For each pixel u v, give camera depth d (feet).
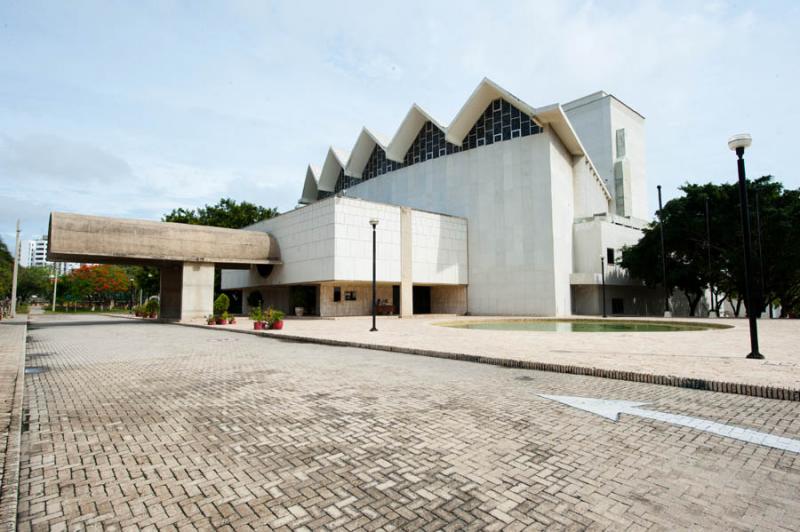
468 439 15.97
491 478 12.70
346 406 20.76
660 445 15.20
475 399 21.91
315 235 103.65
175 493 12.00
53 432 17.33
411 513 10.78
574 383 25.80
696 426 17.28
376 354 39.63
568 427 17.25
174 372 30.73
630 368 27.86
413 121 137.69
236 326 75.77
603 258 111.24
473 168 124.16
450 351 37.06
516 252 114.11
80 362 36.24
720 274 107.65
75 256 89.51
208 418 19.07
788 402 21.01
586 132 166.91
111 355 40.52
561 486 12.15
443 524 10.24
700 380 24.06
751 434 16.30
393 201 146.10
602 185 139.85
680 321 77.41
